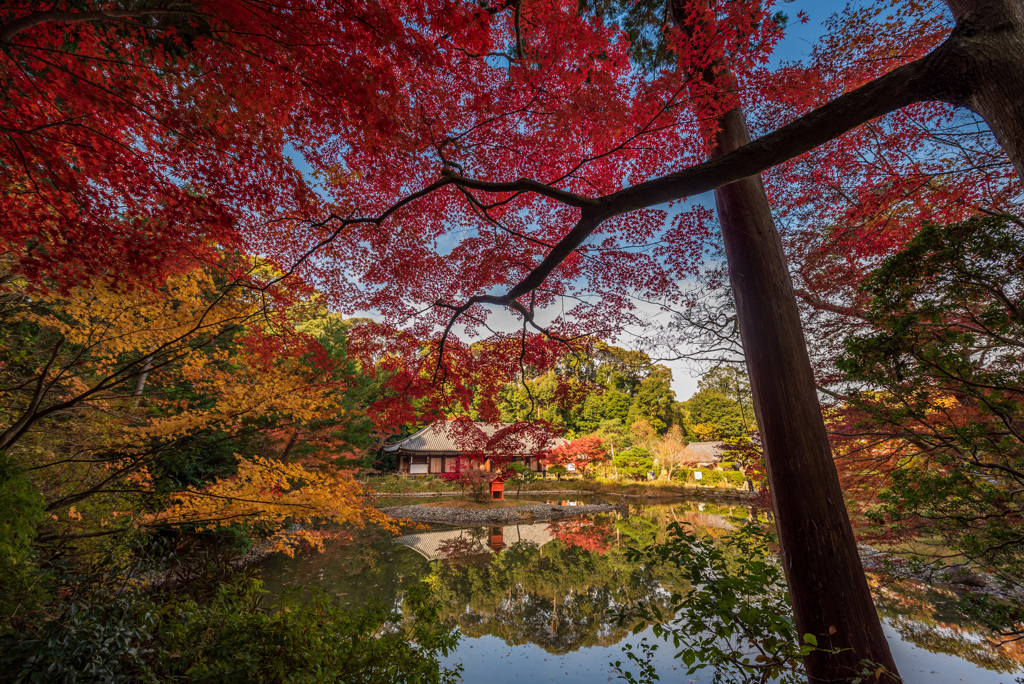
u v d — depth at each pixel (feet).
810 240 20.07
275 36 6.98
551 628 23.81
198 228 9.20
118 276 9.83
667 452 90.63
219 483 14.79
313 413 14.74
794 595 10.04
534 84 10.68
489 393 14.40
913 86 6.34
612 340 13.79
